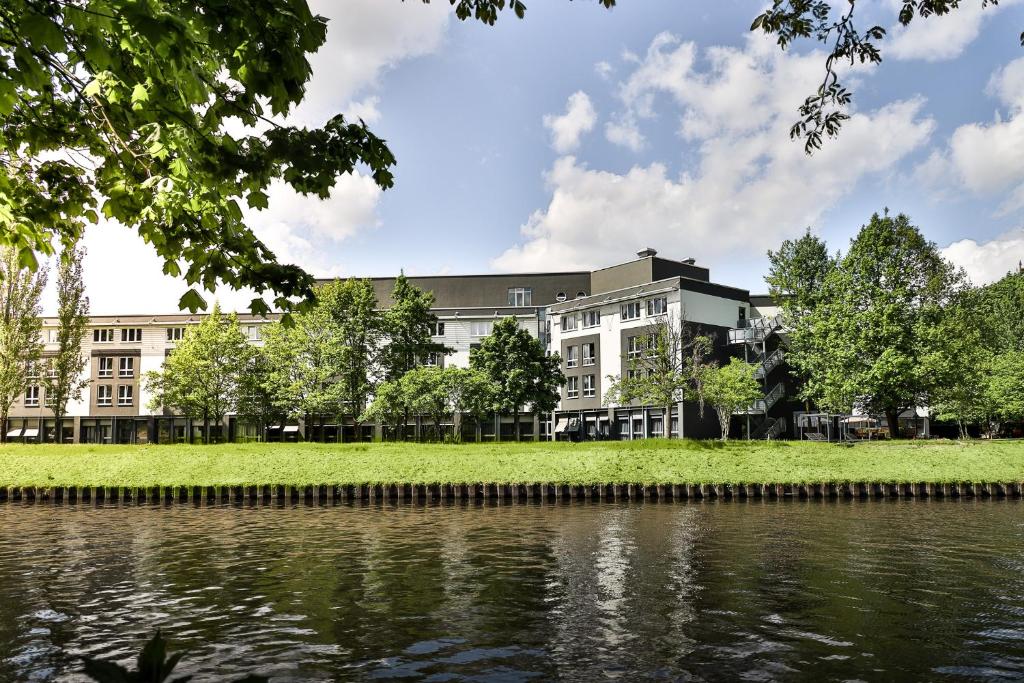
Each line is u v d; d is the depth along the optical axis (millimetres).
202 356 59812
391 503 34750
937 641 11234
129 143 6805
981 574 16297
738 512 29281
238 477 38562
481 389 52188
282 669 10094
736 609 13250
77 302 62875
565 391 67875
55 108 6895
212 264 6859
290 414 57219
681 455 39906
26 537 23969
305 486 36531
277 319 70500
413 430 67125
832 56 7012
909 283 45281
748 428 54188
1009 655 10539
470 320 70562
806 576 16156
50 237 7789
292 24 4691
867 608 13281
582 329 66438
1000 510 29516
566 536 22812
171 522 28031
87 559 19406
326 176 5949
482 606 13617
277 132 5387
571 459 39531
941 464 38031
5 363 57906
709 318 60062
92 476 39469
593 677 9695
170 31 4309
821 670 9930
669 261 66562
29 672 10125
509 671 9953
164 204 6543
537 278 74375
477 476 37438
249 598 14492
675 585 15305
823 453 40062
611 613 13031
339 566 17953
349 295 56844
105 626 12484
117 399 73812
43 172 7551
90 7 4395
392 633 11859
